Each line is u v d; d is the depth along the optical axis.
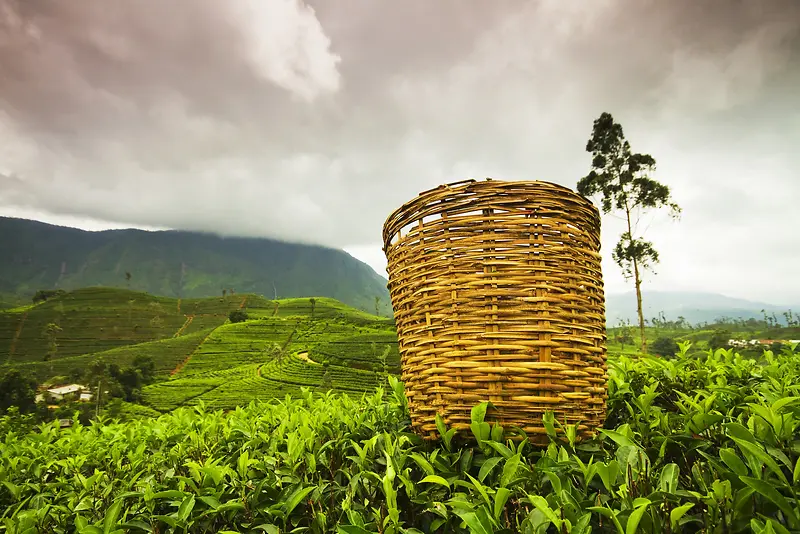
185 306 147.62
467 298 1.56
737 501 1.08
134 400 59.59
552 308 1.51
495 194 1.58
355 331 103.25
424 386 1.66
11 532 1.74
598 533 1.22
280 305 156.62
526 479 1.30
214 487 1.67
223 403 55.09
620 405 2.13
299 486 1.58
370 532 1.21
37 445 2.90
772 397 1.71
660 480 1.21
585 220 1.66
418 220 1.72
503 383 1.52
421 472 1.67
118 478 2.22
